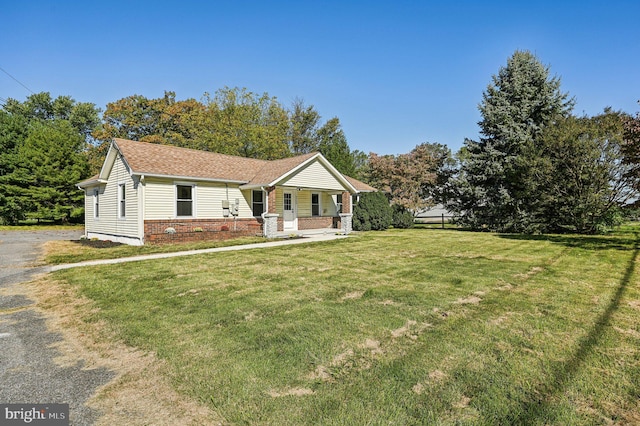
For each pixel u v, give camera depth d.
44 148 26.84
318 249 11.29
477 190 20.53
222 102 34.31
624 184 15.64
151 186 13.23
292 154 38.25
